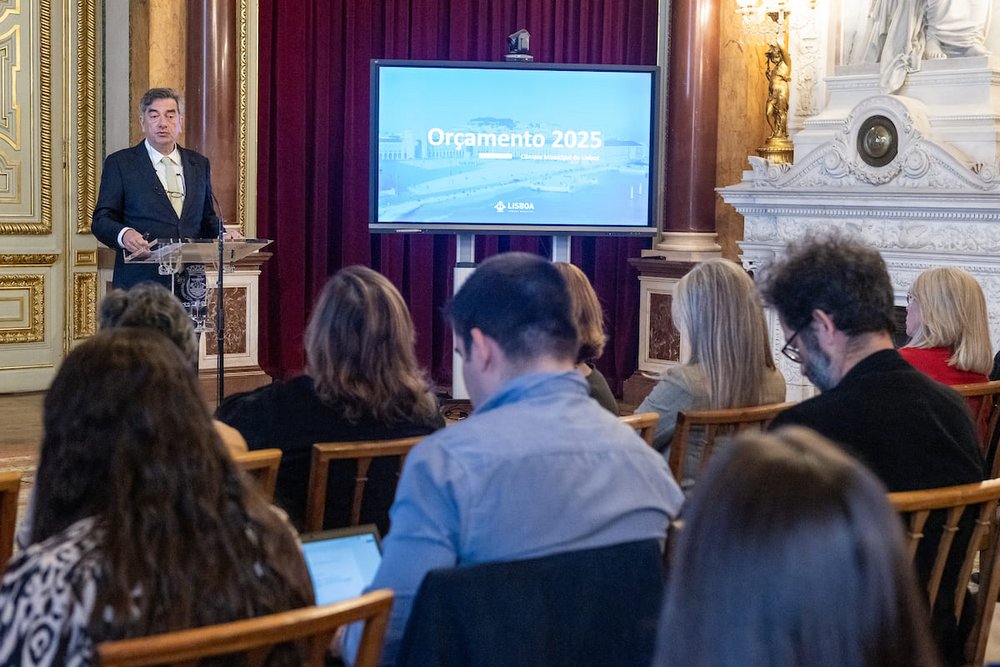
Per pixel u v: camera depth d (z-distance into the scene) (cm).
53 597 120
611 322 750
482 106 648
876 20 609
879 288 212
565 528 159
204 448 130
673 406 273
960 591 201
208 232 513
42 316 673
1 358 662
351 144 695
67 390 129
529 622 146
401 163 643
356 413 229
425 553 157
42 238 671
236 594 129
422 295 722
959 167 554
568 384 170
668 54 717
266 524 137
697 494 82
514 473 158
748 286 275
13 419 606
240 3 654
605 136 660
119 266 485
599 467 163
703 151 695
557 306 173
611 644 153
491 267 176
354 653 161
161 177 499
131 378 128
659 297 700
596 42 725
